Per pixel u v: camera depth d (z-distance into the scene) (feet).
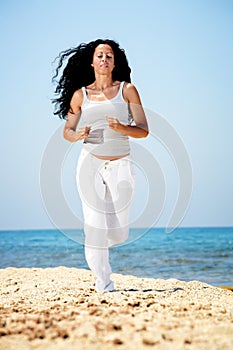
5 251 138.51
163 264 84.79
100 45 35.40
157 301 29.91
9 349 19.94
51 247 157.58
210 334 21.53
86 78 37.32
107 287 35.37
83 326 22.36
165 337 20.85
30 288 39.86
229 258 97.19
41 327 22.47
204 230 313.12
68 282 42.73
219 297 33.09
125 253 115.34
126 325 22.43
